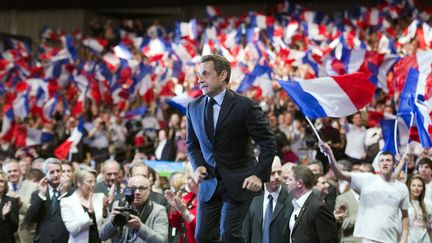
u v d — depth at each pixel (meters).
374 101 18.73
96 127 19.83
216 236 7.90
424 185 11.88
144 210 9.96
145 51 21.64
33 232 13.20
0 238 12.52
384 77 17.56
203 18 32.72
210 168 7.81
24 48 27.73
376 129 15.62
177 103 17.31
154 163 14.66
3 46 31.16
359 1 30.48
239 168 7.77
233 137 7.73
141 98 22.47
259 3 31.83
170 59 21.47
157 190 12.48
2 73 25.41
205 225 7.87
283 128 18.28
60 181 11.59
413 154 14.57
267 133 7.70
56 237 11.33
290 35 21.09
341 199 12.02
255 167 7.65
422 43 18.42
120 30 30.95
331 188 12.69
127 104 22.48
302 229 9.94
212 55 7.78
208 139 7.77
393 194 10.91
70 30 34.06
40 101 22.78
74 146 17.77
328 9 31.05
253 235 10.38
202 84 7.75
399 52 19.08
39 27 34.31
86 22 33.97
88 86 23.27
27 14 34.47
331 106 11.82
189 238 10.07
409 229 11.77
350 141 16.45
